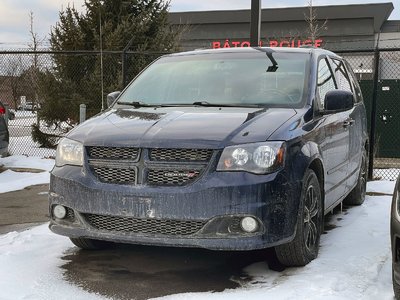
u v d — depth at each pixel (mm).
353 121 6148
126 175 4043
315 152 4441
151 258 4727
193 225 3900
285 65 5230
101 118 4762
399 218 3369
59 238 5309
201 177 3855
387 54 20578
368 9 29016
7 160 11008
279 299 3627
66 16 13797
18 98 15734
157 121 4371
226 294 3775
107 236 4109
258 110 4586
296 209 4051
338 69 6254
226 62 5465
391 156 13656
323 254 4652
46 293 3893
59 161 4422
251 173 3865
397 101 13523
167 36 14195
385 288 3820
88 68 13570
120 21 13766
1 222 6160
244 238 3824
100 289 3980
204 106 4867
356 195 6750
